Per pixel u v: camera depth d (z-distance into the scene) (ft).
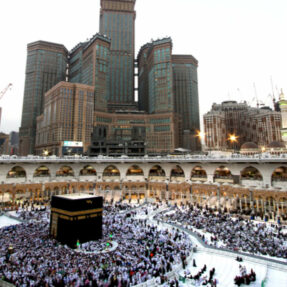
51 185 264.31
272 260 108.88
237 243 131.23
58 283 78.28
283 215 191.72
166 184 273.95
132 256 107.55
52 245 121.29
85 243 127.95
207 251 127.44
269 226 168.55
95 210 138.31
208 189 243.40
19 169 294.66
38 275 82.84
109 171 336.49
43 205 237.04
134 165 316.81
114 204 249.14
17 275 82.48
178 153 466.29
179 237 140.77
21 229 147.33
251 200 211.82
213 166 265.34
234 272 105.19
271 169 225.15
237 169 248.52
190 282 93.25
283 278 99.19
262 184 229.66
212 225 165.07
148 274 92.43
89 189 294.87
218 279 98.89
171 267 100.32
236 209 221.87
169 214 203.41
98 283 81.30
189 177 282.36
